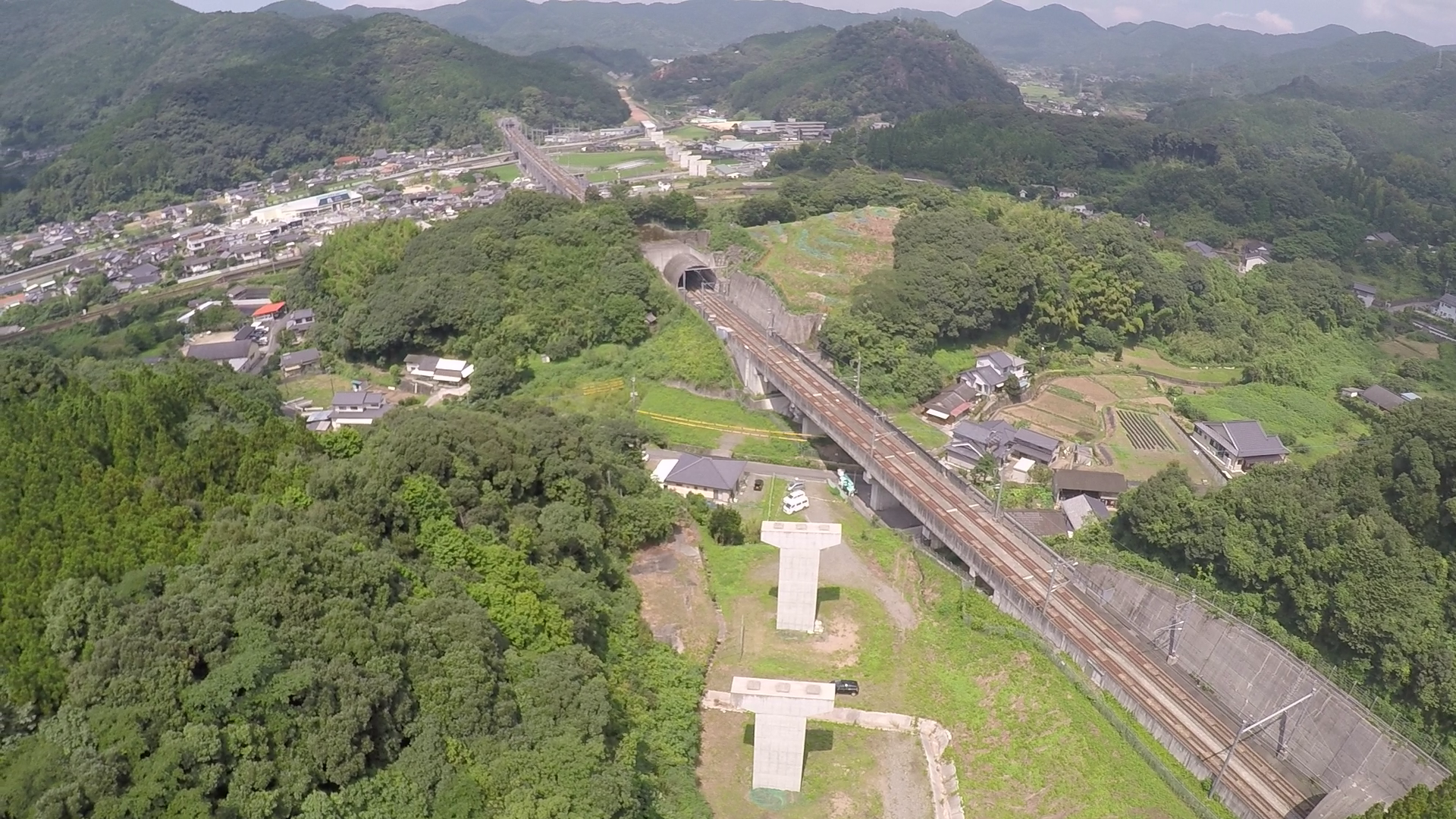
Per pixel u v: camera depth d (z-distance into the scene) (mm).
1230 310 170375
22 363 93562
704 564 92250
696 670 76188
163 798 43938
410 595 64062
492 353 142000
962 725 72250
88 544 60125
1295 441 127938
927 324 143750
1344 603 78062
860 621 84125
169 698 48250
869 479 108688
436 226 173625
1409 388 153125
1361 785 65000
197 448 74938
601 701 60062
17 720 47750
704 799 64062
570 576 77250
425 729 54750
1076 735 69312
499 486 84938
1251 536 85875
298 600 55938
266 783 47250
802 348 145500
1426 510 82625
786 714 64438
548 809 51188
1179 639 80562
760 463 119875
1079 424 130625
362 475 74875
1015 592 83562
